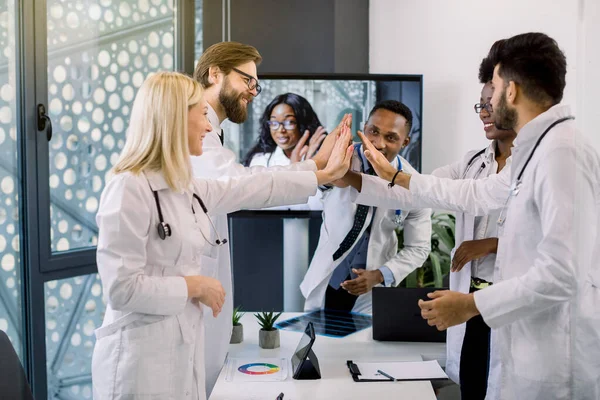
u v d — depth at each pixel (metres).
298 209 3.45
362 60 3.92
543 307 1.74
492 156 2.62
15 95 3.09
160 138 1.84
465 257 2.44
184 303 1.80
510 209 1.94
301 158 3.52
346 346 2.59
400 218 3.28
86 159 3.43
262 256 3.83
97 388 1.83
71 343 3.41
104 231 1.76
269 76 3.50
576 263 1.71
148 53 3.66
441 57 3.67
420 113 3.42
